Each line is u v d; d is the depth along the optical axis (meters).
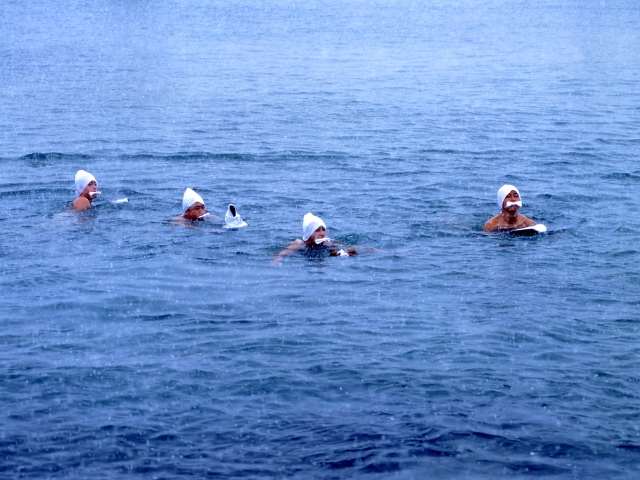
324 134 24.53
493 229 14.34
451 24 72.88
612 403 7.46
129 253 13.04
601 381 7.96
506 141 23.11
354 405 7.44
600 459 6.45
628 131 24.48
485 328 9.52
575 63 43.88
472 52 49.88
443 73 39.97
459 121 26.64
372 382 7.94
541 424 7.03
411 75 39.25
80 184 16.03
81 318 10.02
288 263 12.52
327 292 11.05
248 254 13.02
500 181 18.31
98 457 6.50
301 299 10.73
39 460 6.45
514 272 11.94
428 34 63.03
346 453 6.54
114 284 11.44
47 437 6.82
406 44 55.16
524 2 105.31
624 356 8.63
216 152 21.83
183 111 29.14
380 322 9.77
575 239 13.70
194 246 13.45
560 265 12.26
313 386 7.85
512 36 61.12
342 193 17.30
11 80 38.06
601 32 64.19
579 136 23.72
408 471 6.28
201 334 9.38
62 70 42.00
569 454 6.52
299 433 6.89
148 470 6.30
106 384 7.91
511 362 8.46
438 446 6.65
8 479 6.17
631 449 6.59
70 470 6.31
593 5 98.44
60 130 25.36
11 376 8.09
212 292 11.08
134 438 6.80
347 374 8.13
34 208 16.06
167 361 8.52
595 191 17.25
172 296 10.89
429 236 14.02
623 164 19.91
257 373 8.16
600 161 20.27
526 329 9.48
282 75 39.59
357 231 14.30
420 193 17.25
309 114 28.30
